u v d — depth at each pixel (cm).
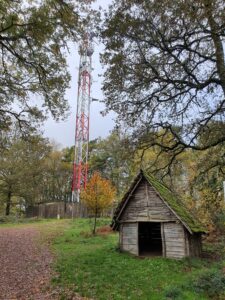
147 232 2173
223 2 973
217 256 1634
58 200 6328
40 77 1344
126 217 1742
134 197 1748
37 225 3234
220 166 1522
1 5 1045
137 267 1308
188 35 1149
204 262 1437
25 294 930
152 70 1231
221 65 1179
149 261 1441
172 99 1295
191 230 1516
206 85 1197
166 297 906
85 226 2941
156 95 1291
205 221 2119
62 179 6556
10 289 983
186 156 1991
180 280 1102
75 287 1005
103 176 5722
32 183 4656
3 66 1322
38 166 4694
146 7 1128
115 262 1401
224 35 1095
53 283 1051
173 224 1602
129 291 973
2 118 1464
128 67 1241
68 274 1170
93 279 1097
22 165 4372
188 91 1247
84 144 4184
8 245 1873
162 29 1158
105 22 1223
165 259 1509
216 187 1764
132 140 1345
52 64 1306
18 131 1636
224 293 923
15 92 1403
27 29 1141
